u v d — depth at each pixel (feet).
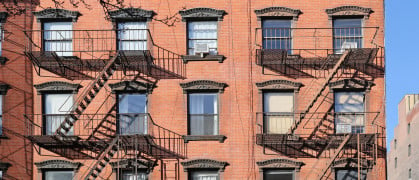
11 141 108.37
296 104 108.58
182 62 109.60
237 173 107.45
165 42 110.11
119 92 109.70
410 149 241.14
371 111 108.68
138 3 110.93
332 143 106.63
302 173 107.34
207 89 109.09
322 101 108.58
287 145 107.86
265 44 110.01
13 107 108.99
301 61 107.96
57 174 108.88
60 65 109.40
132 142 105.70
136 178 101.14
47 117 109.40
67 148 108.27
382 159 107.55
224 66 109.50
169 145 108.06
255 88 108.99
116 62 107.55
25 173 107.86
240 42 110.01
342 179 107.96
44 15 110.63
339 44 110.22
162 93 109.19
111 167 108.06
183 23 110.42
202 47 108.17
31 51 104.99
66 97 110.22
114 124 108.37
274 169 108.27
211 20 111.14
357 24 110.83
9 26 110.32
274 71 109.50
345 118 108.37
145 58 106.22
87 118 107.86
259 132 107.86
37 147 108.58
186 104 108.88
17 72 109.60
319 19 110.32
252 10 110.63
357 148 105.81
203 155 107.76
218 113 108.78
